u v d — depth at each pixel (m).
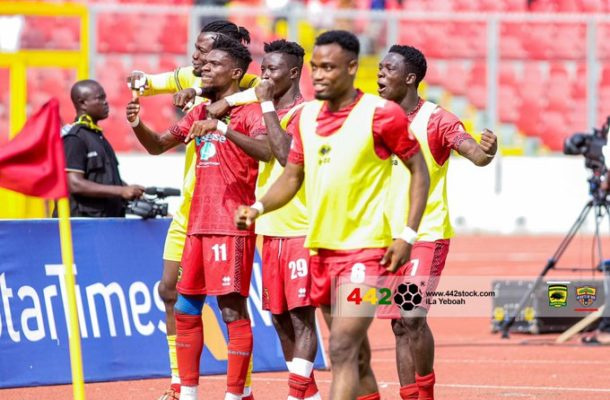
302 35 65.56
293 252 21.08
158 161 63.09
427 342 21.00
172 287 23.67
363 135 17.02
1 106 64.19
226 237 21.14
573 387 26.38
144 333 26.03
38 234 24.94
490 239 65.69
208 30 23.89
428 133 21.62
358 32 65.88
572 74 71.06
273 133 19.70
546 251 60.47
